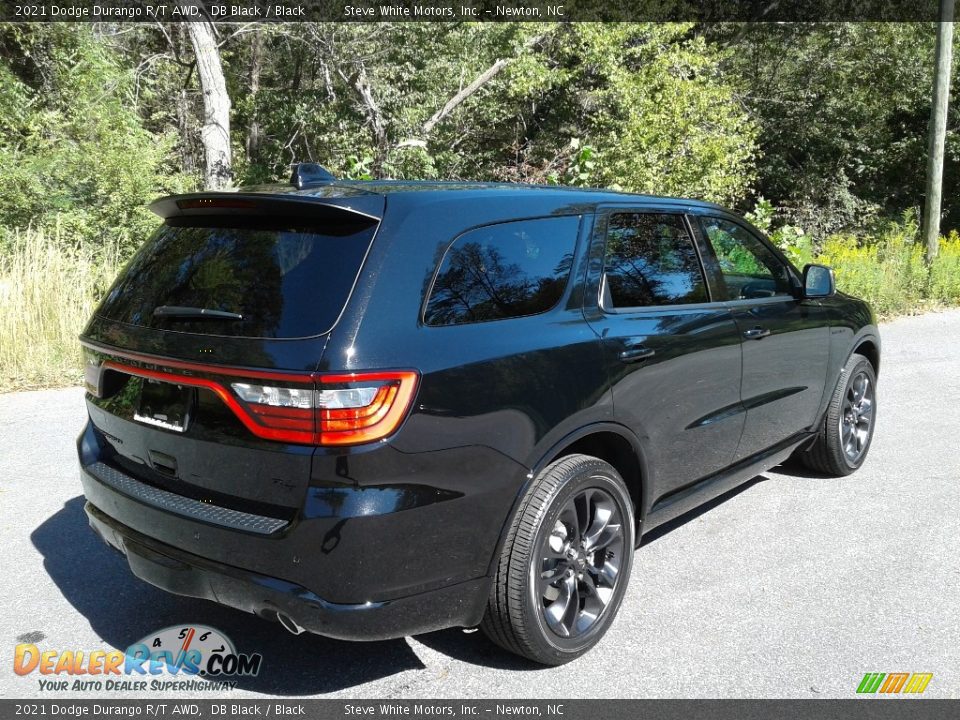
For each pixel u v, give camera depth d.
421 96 18.16
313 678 3.06
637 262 3.59
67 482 4.98
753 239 4.46
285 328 2.55
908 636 3.37
